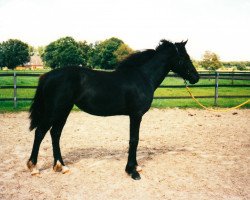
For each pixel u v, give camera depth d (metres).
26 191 4.44
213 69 38.91
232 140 7.77
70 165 5.59
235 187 4.70
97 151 6.57
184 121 10.31
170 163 5.81
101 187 4.64
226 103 14.70
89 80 4.82
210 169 5.50
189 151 6.68
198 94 18.69
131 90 4.98
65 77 4.70
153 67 5.39
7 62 100.31
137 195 4.38
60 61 89.25
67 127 9.10
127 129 8.97
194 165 5.71
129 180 4.93
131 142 5.13
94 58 82.88
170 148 6.93
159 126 9.42
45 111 4.73
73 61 88.00
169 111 12.32
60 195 4.33
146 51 5.41
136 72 5.20
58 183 4.76
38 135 4.84
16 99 12.05
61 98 4.67
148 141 7.57
